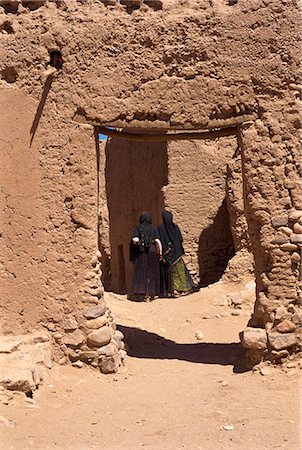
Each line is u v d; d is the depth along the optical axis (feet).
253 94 23.11
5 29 24.56
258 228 23.08
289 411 18.47
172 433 17.19
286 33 23.02
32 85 24.03
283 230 22.62
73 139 23.70
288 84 22.95
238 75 23.21
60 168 23.76
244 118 23.18
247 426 17.51
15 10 24.64
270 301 22.58
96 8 24.14
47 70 23.85
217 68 23.34
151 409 19.22
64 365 23.03
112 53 23.73
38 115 23.91
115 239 63.62
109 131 25.22
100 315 23.31
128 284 59.72
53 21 24.04
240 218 39.60
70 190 23.67
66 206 23.72
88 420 18.25
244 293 34.45
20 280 23.73
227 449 15.96
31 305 23.58
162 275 35.63
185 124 23.48
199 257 47.26
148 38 23.66
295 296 22.35
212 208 47.62
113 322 24.40
